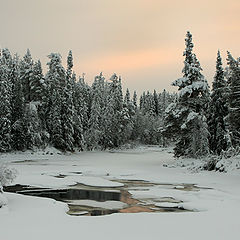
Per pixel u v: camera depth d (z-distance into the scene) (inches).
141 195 756.0
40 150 2162.9
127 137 3629.4
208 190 812.6
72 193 780.0
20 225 424.5
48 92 2364.7
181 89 1550.2
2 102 1968.5
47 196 735.1
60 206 575.8
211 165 1179.9
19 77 2250.2
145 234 390.0
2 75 2016.5
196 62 1598.2
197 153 1476.4
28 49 2490.2
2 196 528.1
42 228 411.8
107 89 4035.4
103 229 411.8
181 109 1525.6
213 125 1736.0
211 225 436.8
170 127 1578.5
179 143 1598.2
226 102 1653.5
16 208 533.6
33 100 2341.3
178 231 404.5
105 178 1058.1
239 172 1015.6
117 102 3440.0
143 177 1074.1
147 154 2556.6
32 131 2113.7
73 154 2368.4
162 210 598.2
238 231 406.0
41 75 2347.4
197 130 1493.6
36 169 1286.9
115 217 487.2
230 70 1569.9
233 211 543.8
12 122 2079.2
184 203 647.1
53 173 1158.3
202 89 1512.1
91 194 768.3
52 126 2326.5
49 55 2472.9
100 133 3014.3
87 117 3218.5
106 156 2250.2
